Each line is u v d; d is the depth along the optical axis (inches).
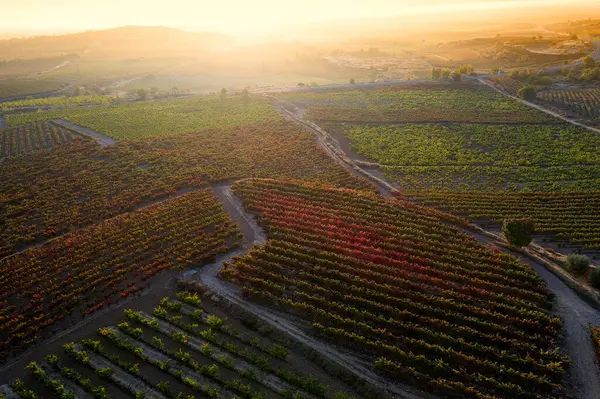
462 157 4394.7
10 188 3801.7
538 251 2652.6
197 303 2206.0
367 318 2052.2
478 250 2583.7
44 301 2321.6
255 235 2898.6
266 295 2213.3
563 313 2042.3
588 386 1652.3
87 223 3169.3
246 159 4367.6
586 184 3681.1
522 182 3833.7
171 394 1692.9
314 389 1679.4
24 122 5876.0
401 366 1769.2
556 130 5108.3
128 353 1927.9
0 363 1916.8
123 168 4158.5
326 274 2399.1
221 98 7042.3
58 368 1862.7
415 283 2297.0
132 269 2541.8
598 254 2704.2
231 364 1819.6
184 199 3415.4
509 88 7081.7
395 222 2950.3
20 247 2908.5
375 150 4670.3
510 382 1685.5
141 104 6884.8
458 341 1860.2
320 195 3390.7
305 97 7140.8
